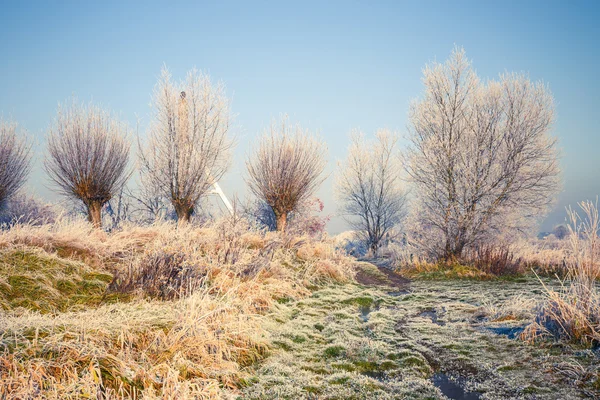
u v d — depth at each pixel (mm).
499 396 4102
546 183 14438
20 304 5750
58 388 3221
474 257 14602
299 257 12609
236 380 4391
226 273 8344
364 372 4934
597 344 4977
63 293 6430
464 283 12391
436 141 15117
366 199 24812
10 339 3713
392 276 14336
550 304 5754
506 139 14430
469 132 14812
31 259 7012
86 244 8375
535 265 14344
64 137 14508
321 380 4582
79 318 4723
